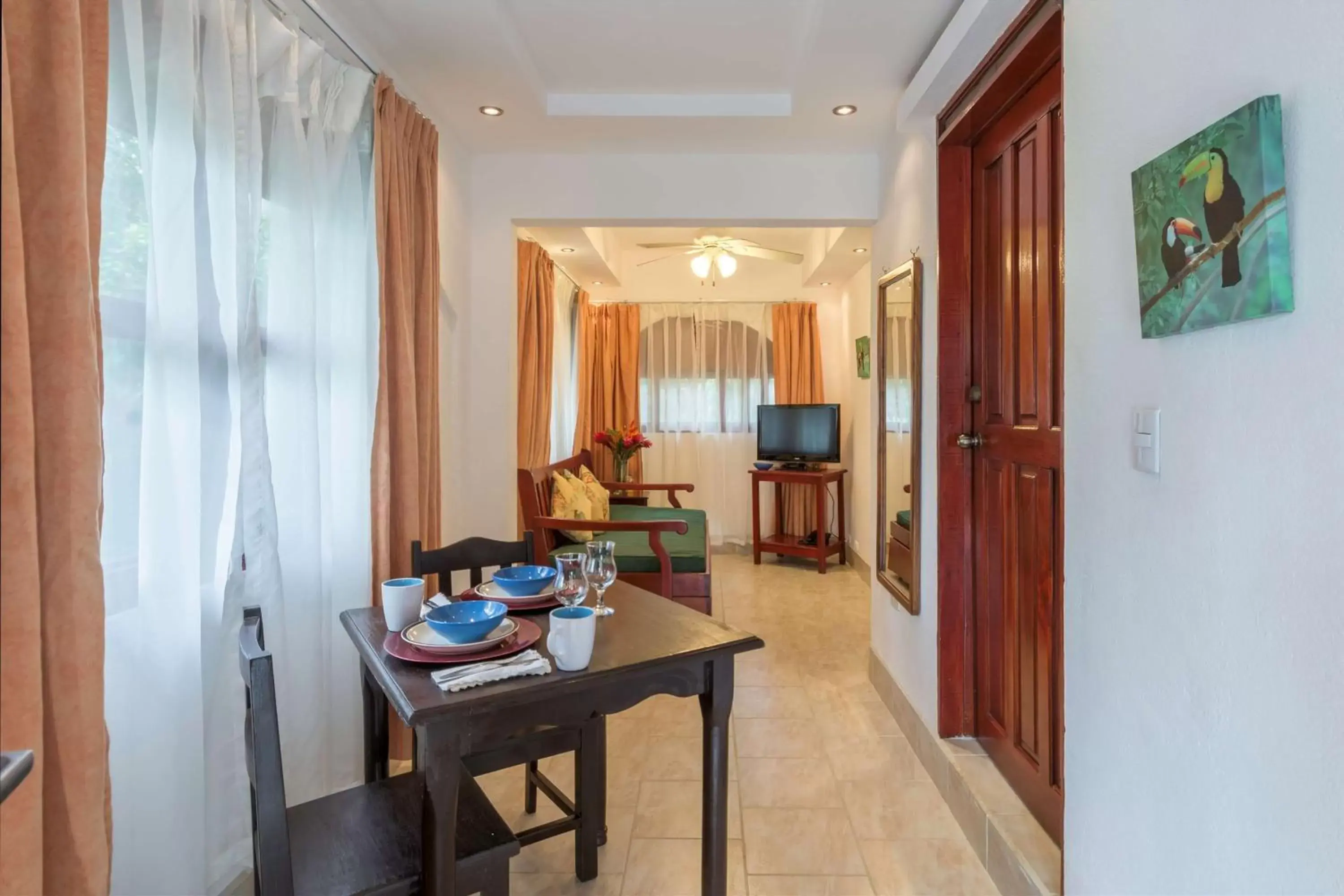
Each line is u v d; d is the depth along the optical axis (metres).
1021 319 1.92
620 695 1.33
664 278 6.07
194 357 1.34
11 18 0.93
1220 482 0.93
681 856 1.86
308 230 1.76
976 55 1.86
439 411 2.55
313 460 1.79
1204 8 0.95
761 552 5.54
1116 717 1.19
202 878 1.36
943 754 2.16
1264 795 0.86
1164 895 1.06
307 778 1.79
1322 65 0.76
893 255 2.78
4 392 0.84
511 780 2.28
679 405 6.06
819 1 1.96
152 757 1.28
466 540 2.00
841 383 5.92
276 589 1.62
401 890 1.17
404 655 1.32
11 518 0.85
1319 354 0.77
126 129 1.21
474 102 2.55
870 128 2.76
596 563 1.62
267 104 1.68
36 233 0.95
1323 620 0.77
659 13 2.11
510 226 3.07
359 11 1.98
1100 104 1.23
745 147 2.96
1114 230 1.19
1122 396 1.17
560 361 4.88
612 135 2.84
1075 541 1.33
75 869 0.96
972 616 2.25
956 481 2.26
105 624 1.15
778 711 2.80
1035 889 1.54
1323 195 0.76
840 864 1.83
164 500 1.28
